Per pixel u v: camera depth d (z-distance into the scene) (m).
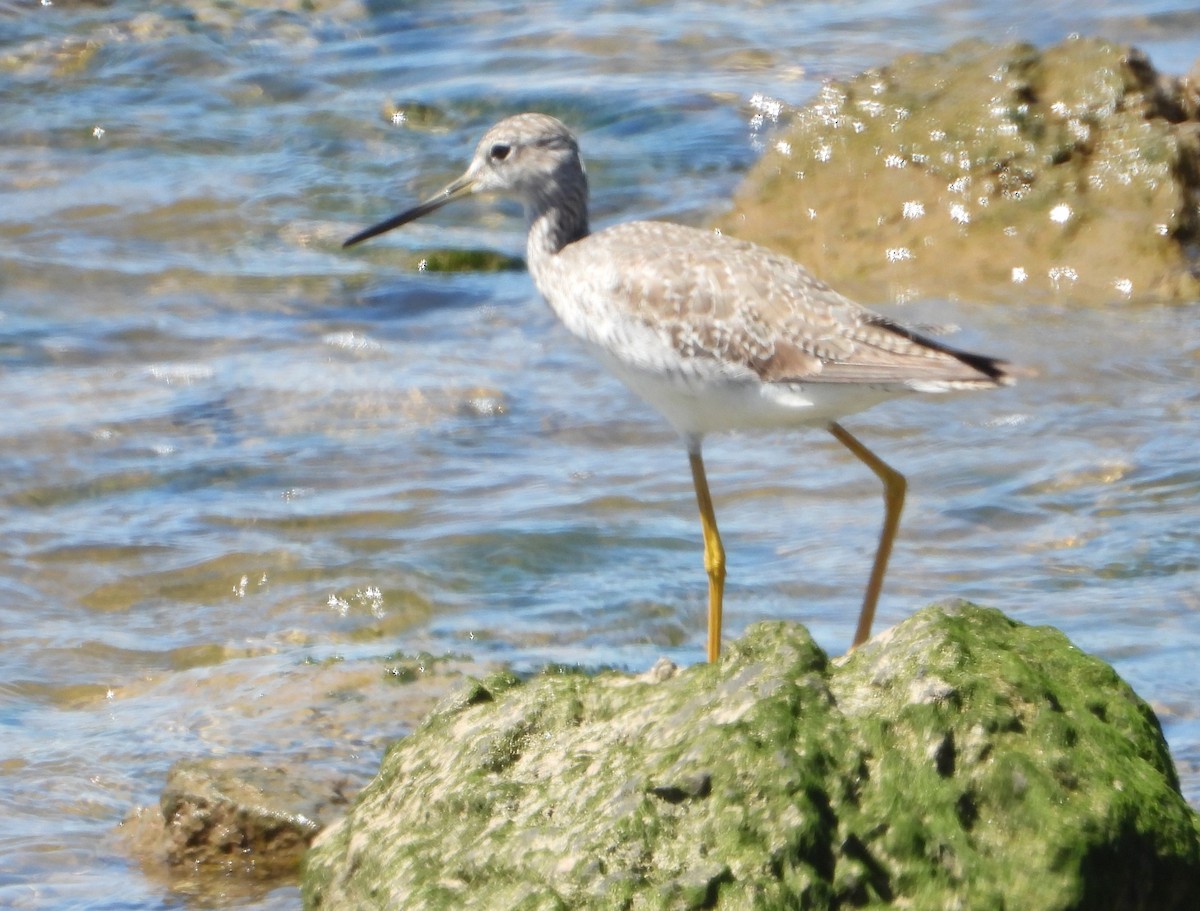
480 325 17.73
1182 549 12.40
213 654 11.58
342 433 15.12
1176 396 15.27
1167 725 9.91
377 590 12.35
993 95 19.44
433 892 7.28
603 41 26.06
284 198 20.89
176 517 13.55
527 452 14.80
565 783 7.46
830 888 6.78
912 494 13.68
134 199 20.67
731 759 7.01
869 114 19.84
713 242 10.57
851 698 7.24
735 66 25.08
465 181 12.29
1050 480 13.73
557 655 11.36
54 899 8.65
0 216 20.02
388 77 25.03
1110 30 25.45
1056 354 16.23
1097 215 18.41
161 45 25.52
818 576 12.35
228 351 16.88
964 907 6.73
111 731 10.41
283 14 27.19
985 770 6.89
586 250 10.87
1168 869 6.88
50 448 14.66
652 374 10.42
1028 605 11.66
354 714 10.43
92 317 17.59
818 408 10.15
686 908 6.72
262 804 9.09
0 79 24.20
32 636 11.80
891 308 17.69
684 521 13.44
